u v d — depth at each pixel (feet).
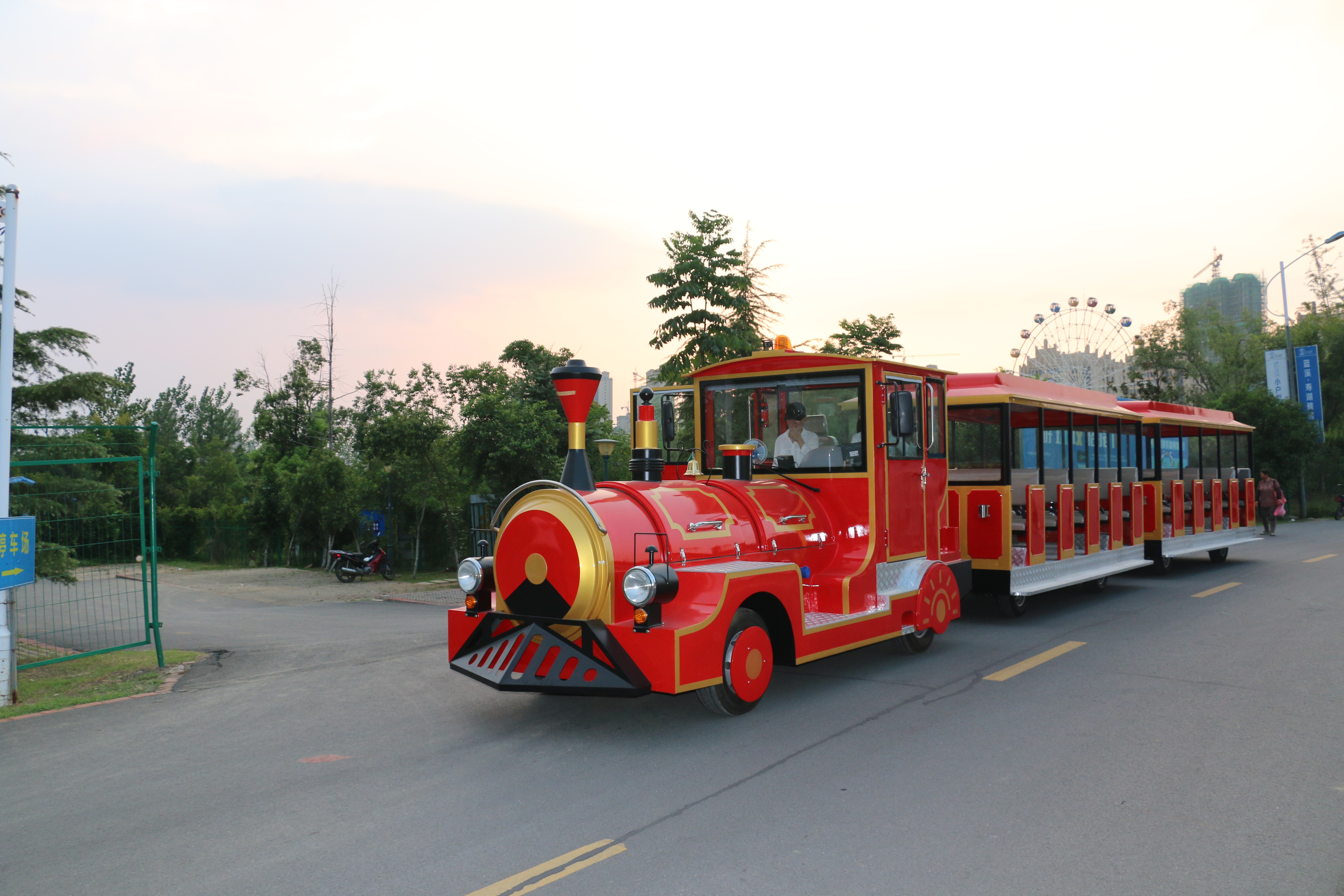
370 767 16.87
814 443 24.57
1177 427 50.49
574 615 18.67
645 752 17.51
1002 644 28.37
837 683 23.25
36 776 16.92
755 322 61.00
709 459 26.32
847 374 24.07
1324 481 120.88
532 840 13.16
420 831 13.56
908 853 12.54
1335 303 142.61
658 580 17.72
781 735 18.51
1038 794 14.85
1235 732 18.31
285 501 82.84
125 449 43.47
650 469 22.80
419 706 21.81
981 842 12.90
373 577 67.26
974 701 21.12
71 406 42.50
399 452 64.18
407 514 73.00
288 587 63.67
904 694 22.00
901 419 23.38
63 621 46.11
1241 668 24.34
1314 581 43.55
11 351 23.54
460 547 70.49
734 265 59.21
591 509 18.63
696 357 58.90
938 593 26.37
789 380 24.98
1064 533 35.86
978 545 32.22
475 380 65.51
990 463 32.42
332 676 25.95
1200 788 15.06
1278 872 11.85
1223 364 137.28
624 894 11.39
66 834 13.79
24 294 41.24
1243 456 59.67
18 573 23.20
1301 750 17.08
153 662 29.09
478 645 20.25
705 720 19.80
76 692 24.53
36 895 11.66
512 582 19.70
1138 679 23.21
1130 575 47.96
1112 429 42.16
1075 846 12.73
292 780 16.21
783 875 11.89
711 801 14.74
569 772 16.37
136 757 17.99
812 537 23.38
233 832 13.69
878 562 24.00
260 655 30.40
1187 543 48.70
